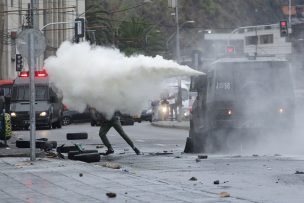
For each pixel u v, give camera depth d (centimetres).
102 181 2534
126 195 2183
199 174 2806
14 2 12044
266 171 2869
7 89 9056
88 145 4834
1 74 11094
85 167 3039
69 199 2136
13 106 7600
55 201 2106
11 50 12000
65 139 5619
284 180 2573
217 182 2495
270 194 2219
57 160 3422
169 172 2894
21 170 2936
